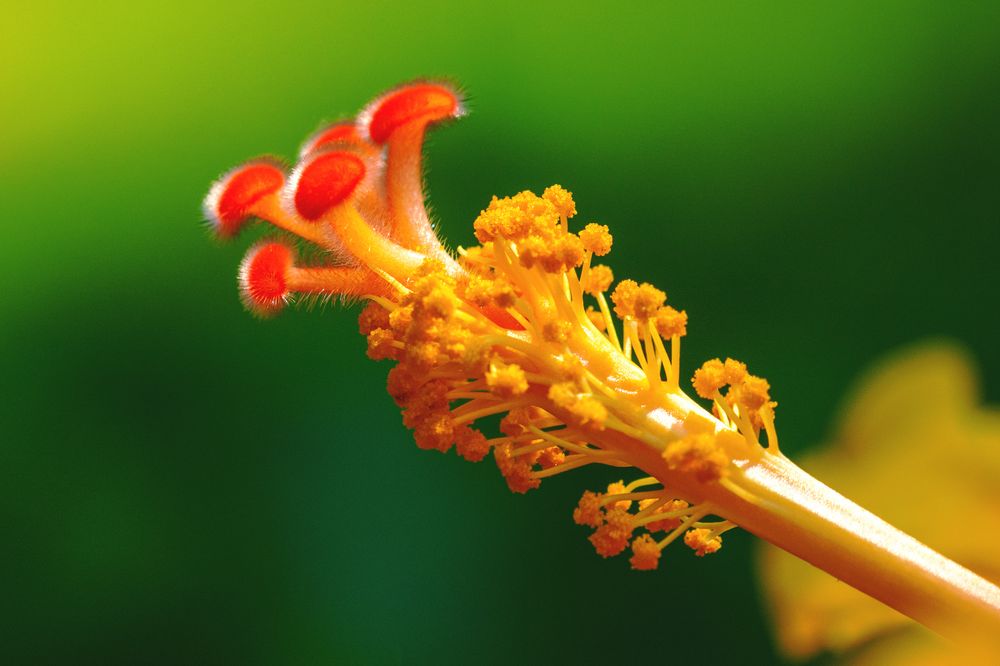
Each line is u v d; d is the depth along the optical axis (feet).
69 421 0.59
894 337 0.53
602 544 0.32
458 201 0.58
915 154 0.56
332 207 0.32
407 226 0.33
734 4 0.59
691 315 0.56
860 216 0.56
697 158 0.58
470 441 0.32
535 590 0.54
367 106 0.33
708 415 0.32
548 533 0.54
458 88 0.33
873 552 0.31
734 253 0.57
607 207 0.58
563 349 0.32
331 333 0.58
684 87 0.59
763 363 0.54
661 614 0.52
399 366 0.33
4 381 0.59
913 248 0.54
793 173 0.57
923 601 0.31
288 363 0.58
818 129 0.57
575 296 0.33
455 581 0.55
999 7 0.56
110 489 0.59
